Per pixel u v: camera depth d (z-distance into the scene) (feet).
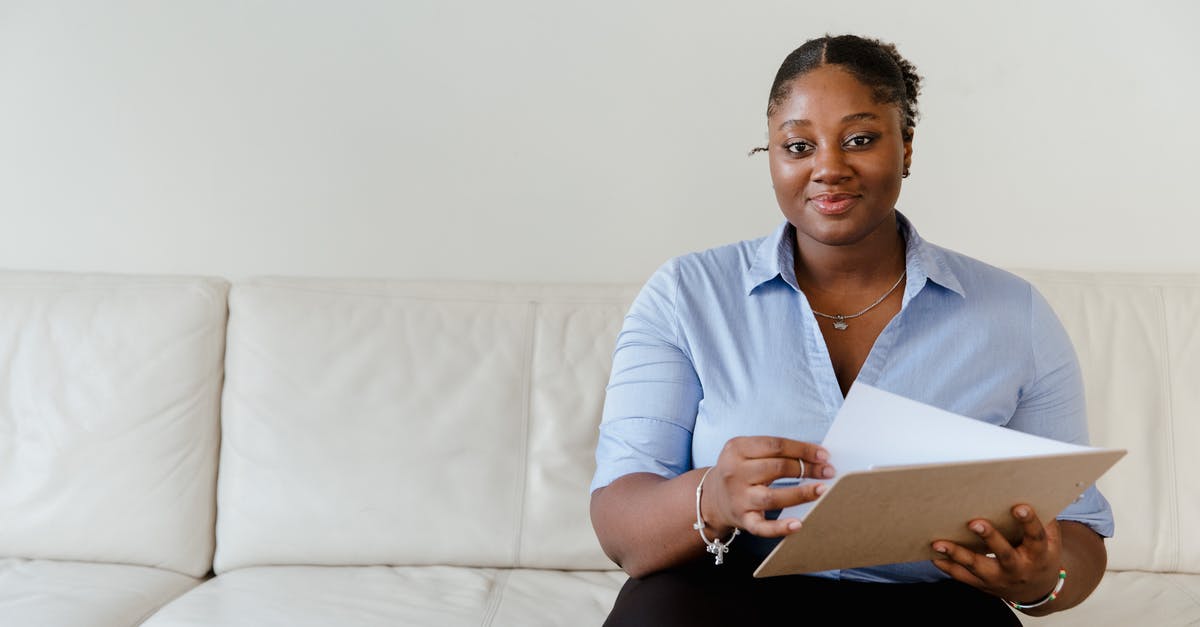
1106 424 5.77
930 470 2.73
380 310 5.91
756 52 6.74
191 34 6.77
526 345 5.90
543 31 6.77
